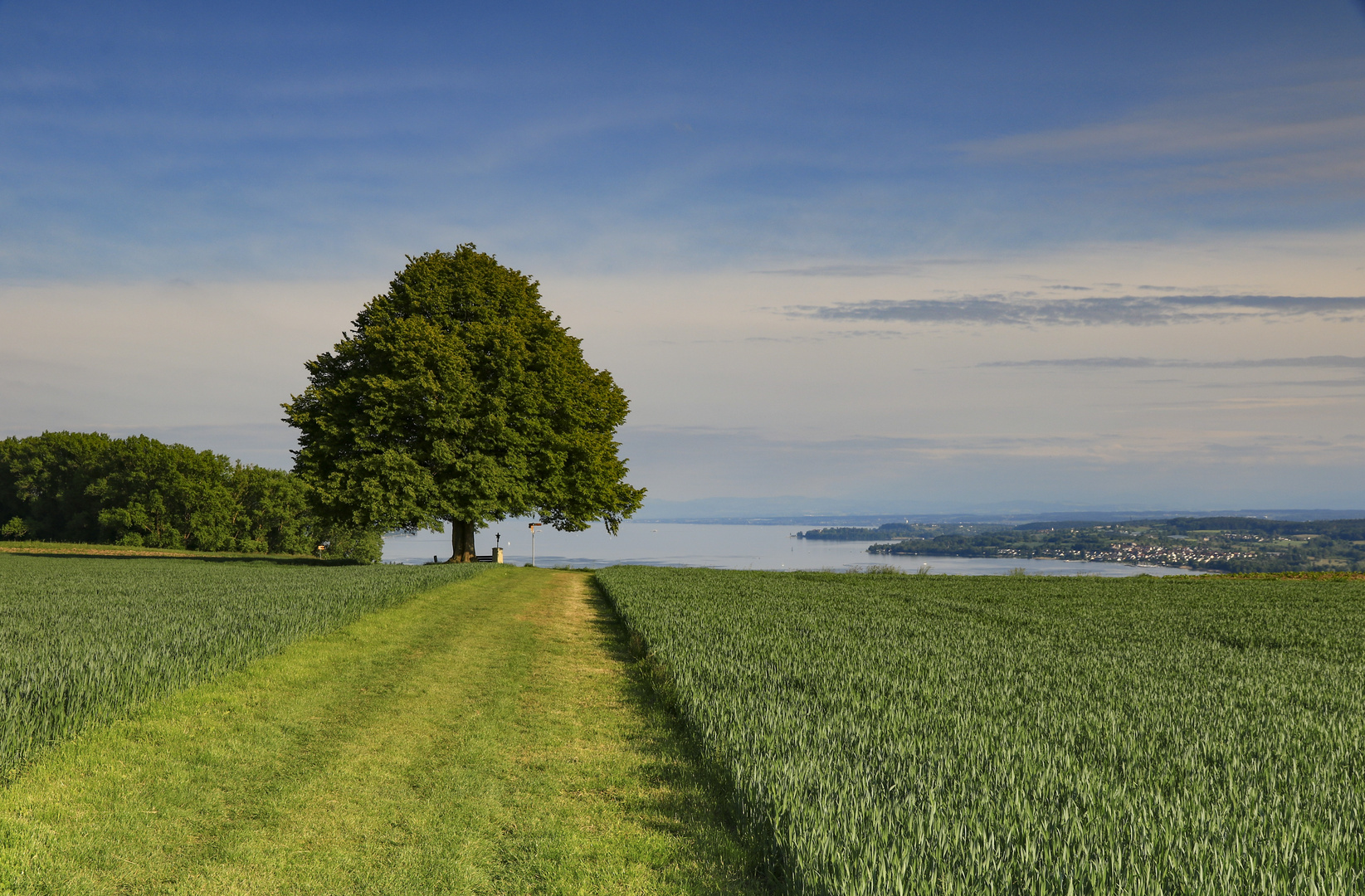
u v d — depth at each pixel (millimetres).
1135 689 13172
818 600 30359
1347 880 5484
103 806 7461
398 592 23625
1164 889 5297
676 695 11992
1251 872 5480
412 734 10516
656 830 7473
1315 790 7535
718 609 23953
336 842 7070
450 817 7715
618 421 50625
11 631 14773
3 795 7363
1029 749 8578
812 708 10531
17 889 5859
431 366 38844
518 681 14070
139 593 24688
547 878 6406
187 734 9719
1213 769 8266
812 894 5340
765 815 6848
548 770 9250
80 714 9312
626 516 50750
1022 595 37688
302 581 28094
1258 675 15289
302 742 9914
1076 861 5523
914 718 9961
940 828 5988
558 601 27641
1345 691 13695
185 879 6246
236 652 13336
